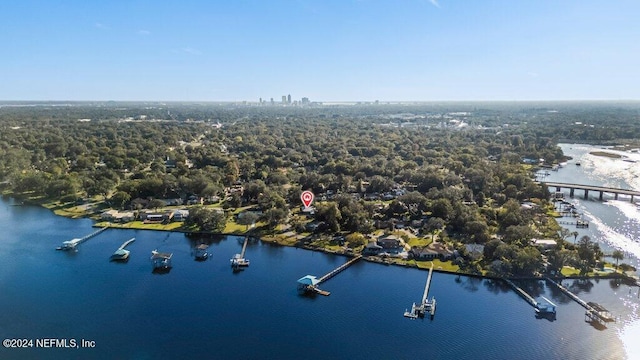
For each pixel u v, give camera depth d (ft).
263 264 558.15
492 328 408.67
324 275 521.24
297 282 503.20
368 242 608.19
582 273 509.35
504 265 513.86
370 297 468.75
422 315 431.84
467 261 546.67
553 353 370.73
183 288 489.26
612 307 443.32
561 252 519.19
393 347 379.76
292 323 417.28
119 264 555.28
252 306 449.06
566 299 461.78
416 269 538.06
